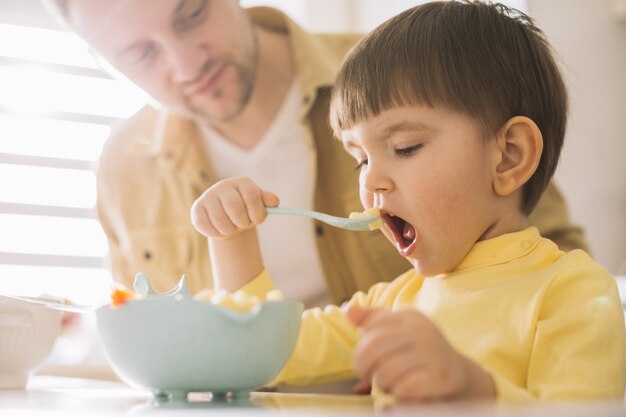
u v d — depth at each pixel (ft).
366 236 5.38
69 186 7.81
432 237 2.92
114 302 2.18
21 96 7.72
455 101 2.92
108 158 6.51
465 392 1.88
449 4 3.28
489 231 3.04
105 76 7.98
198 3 5.17
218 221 3.20
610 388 2.31
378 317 1.86
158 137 6.23
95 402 2.13
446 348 1.82
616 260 8.13
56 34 7.87
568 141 8.05
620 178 8.26
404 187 2.91
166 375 2.13
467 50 3.02
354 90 3.04
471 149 2.92
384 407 1.64
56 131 7.81
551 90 3.25
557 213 4.98
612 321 2.47
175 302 2.10
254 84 5.78
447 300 2.96
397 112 2.93
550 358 2.46
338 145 5.63
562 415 1.27
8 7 7.71
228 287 3.32
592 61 8.16
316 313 3.66
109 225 6.59
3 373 2.85
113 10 4.98
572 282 2.65
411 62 2.96
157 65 5.31
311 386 4.05
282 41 6.11
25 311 2.84
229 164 6.07
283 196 5.86
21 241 7.57
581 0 8.13
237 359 2.14
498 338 2.70
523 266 2.87
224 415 1.57
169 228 6.19
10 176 7.61
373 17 9.18
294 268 5.75
